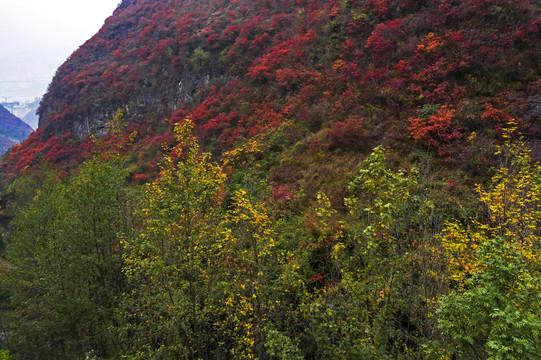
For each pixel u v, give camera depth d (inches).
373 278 174.2
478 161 430.3
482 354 129.3
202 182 236.4
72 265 306.8
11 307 330.3
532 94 491.2
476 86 542.3
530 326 108.3
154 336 255.0
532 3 598.9
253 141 653.3
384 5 812.0
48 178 685.3
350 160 549.0
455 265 195.6
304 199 490.0
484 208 329.4
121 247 335.0
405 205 175.2
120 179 373.7
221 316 267.0
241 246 231.3
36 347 257.4
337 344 191.6
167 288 225.3
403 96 600.7
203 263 247.1
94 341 280.5
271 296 230.8
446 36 633.6
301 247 318.3
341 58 794.2
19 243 369.7
